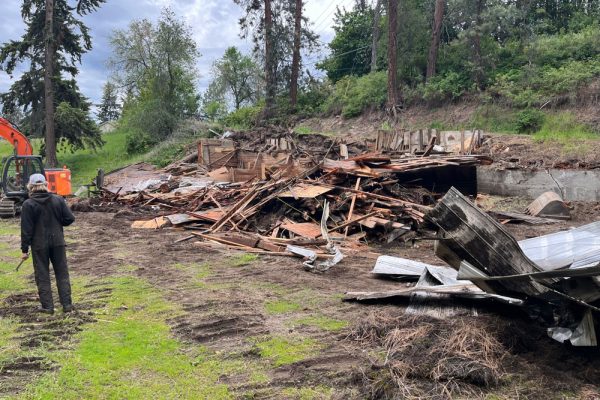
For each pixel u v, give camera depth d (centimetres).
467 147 2042
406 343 496
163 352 526
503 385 427
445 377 431
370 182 1315
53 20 3225
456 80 2833
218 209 1455
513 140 2089
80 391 438
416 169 1428
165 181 2198
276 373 471
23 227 641
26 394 429
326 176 1358
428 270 692
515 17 2944
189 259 998
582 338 450
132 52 4206
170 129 3931
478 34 2775
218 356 514
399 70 3192
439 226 505
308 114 3525
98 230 1365
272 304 689
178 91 4253
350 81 3516
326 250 1015
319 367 479
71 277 865
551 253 553
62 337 569
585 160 1778
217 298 722
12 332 587
